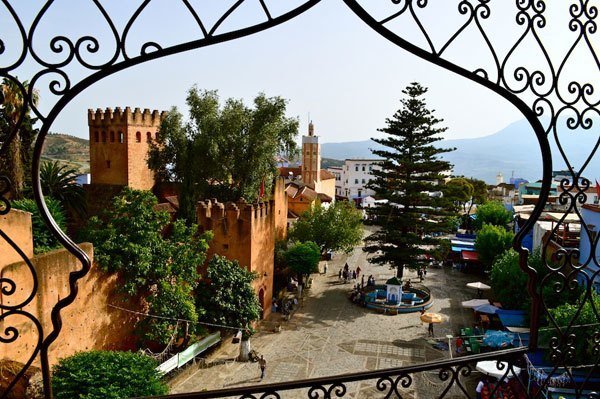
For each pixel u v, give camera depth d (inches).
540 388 175.0
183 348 815.7
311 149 2881.4
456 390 749.3
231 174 1488.7
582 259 730.2
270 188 1537.9
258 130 1445.6
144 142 1670.8
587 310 585.9
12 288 137.6
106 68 130.1
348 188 3786.9
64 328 674.8
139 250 770.2
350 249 1493.6
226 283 893.8
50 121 130.2
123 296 791.1
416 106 1378.0
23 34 125.3
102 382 510.0
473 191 2333.9
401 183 1389.0
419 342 981.2
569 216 1026.7
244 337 871.7
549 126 159.8
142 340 797.2
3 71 125.7
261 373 811.4
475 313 1098.1
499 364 171.2
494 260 1266.0
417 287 1374.3
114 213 806.5
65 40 127.6
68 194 1248.2
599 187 494.3
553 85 157.4
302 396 730.2
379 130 1428.4
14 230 607.5
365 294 1242.6
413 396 735.7
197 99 1460.4
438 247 1557.6
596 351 181.0
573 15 157.3
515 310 960.9
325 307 1205.1
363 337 1003.3
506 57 151.7
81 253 133.5
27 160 868.0
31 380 512.1
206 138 1416.1
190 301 827.4
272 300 1195.3
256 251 1061.1
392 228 1389.0
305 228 1472.7
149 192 821.2
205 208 1051.3
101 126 1627.7
